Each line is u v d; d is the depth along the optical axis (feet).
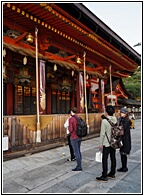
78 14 23.68
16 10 20.53
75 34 28.32
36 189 12.34
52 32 28.09
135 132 43.83
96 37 30.50
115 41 34.24
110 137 13.83
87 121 31.45
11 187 12.64
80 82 34.78
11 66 28.27
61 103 42.06
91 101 55.57
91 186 12.80
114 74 59.00
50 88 38.47
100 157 14.32
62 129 25.58
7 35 24.17
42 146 22.06
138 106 112.47
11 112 28.76
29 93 32.94
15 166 16.60
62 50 34.32
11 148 18.37
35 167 16.75
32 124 20.89
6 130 17.84
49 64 35.01
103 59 43.19
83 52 36.70
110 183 13.33
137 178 14.34
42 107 24.59
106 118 14.33
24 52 22.77
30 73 32.58
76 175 14.85
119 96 84.48
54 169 16.26
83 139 30.12
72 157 18.85
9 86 28.48
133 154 22.17
